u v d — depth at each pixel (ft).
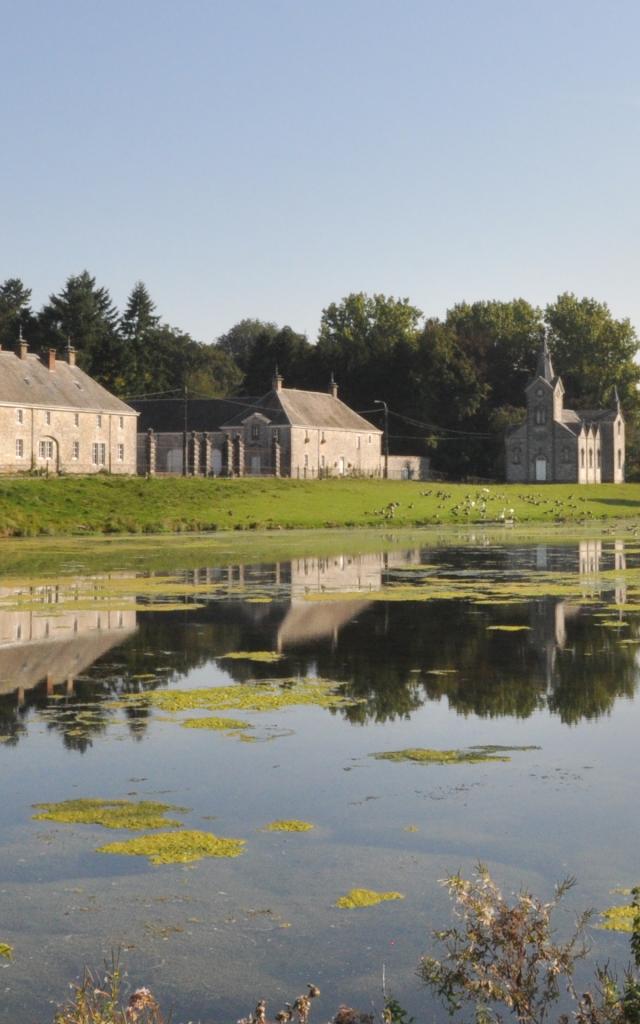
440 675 69.97
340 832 42.27
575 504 311.68
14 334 509.76
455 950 30.48
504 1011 29.81
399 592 113.80
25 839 41.63
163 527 222.07
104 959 32.55
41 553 166.40
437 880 37.76
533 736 55.42
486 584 121.49
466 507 268.00
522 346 499.92
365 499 280.10
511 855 39.83
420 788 47.34
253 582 123.95
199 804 45.42
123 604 104.01
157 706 61.77
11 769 50.21
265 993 30.68
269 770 49.98
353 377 465.47
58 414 325.01
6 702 62.80
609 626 89.40
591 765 50.39
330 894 36.76
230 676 69.87
